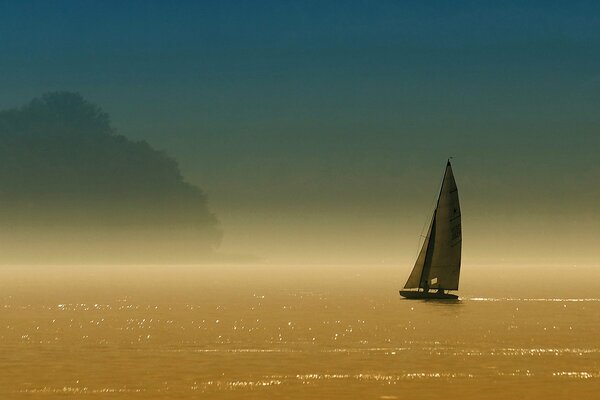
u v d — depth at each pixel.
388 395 155.88
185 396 155.38
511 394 156.38
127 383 166.00
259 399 152.88
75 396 155.75
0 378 170.75
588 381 166.88
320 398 153.62
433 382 166.75
